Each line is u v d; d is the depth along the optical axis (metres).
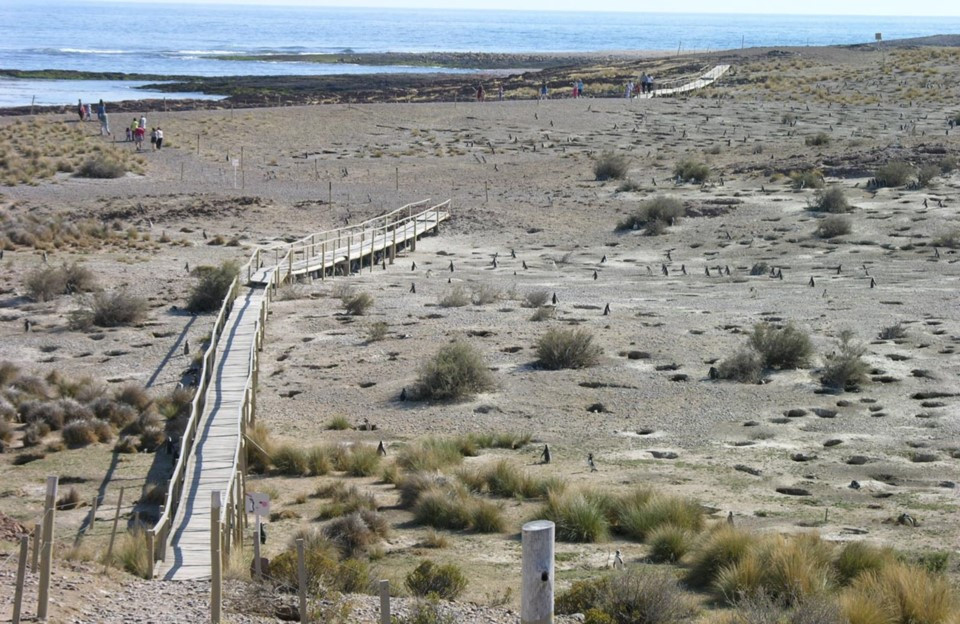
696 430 25.08
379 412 27.30
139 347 33.25
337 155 69.44
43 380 29.08
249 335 32.94
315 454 23.14
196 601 11.86
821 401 26.78
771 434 24.48
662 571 15.24
